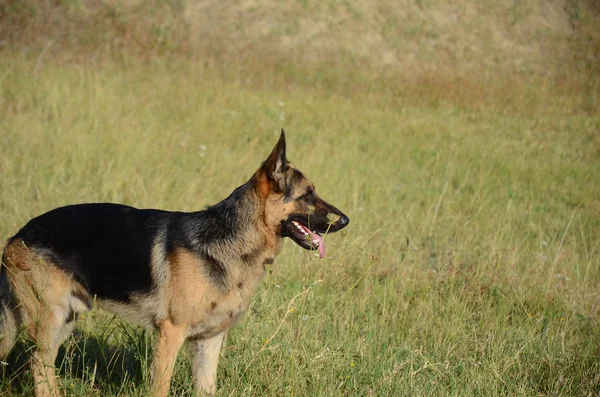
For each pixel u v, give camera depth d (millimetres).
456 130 15766
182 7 22422
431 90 19562
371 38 23234
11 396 4902
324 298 6961
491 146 14602
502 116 18078
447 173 12383
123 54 19219
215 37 21594
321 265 7445
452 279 7562
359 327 6609
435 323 6711
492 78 21297
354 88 19266
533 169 13109
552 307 7246
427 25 24391
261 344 5859
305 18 23328
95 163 10625
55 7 21109
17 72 15234
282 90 17984
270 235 5301
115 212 5289
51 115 13086
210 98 15609
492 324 6734
